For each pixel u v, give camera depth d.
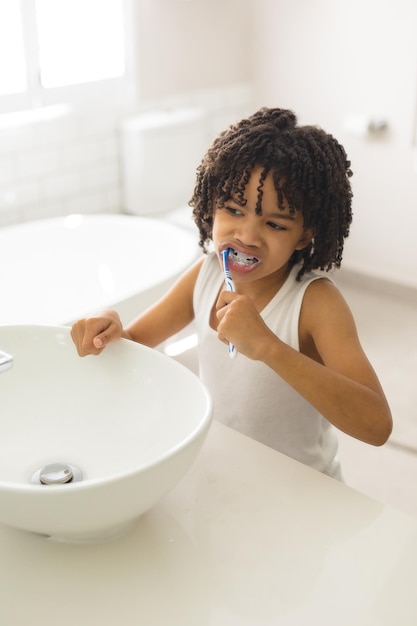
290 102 3.98
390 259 3.85
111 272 3.30
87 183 3.62
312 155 1.15
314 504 1.04
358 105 3.71
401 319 3.61
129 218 3.27
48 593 0.89
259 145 1.12
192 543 0.97
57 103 3.47
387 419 1.12
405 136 3.60
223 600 0.88
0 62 3.25
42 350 1.24
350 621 0.85
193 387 1.10
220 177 1.17
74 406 1.22
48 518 0.87
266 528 0.99
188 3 3.71
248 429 1.33
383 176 3.74
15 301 3.17
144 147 3.57
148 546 0.96
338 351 1.20
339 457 2.60
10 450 1.18
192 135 3.74
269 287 1.29
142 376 1.18
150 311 1.43
